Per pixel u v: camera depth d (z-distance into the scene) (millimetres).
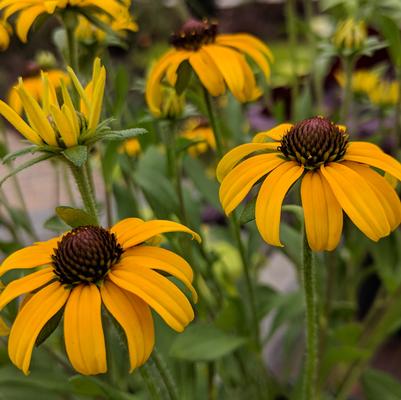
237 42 330
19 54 1111
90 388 296
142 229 248
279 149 256
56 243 256
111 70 392
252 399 403
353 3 391
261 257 481
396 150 399
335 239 231
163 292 228
